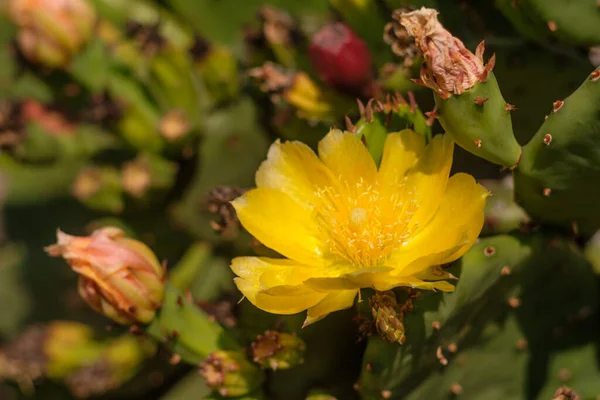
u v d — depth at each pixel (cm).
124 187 70
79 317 77
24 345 71
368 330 56
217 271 69
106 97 69
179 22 75
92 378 70
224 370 59
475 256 56
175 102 68
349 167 56
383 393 57
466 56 54
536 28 59
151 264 58
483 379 60
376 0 63
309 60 65
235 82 68
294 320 58
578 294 61
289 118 64
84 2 70
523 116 61
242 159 68
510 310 60
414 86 59
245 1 73
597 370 61
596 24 58
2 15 79
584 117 55
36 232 82
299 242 56
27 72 71
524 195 57
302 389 60
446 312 56
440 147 56
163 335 58
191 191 69
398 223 56
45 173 84
